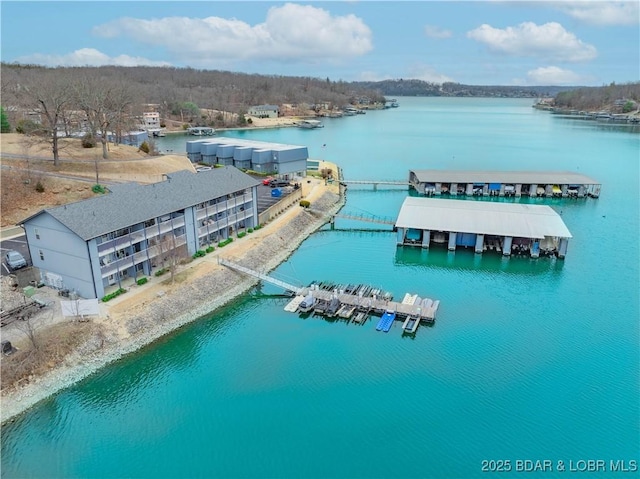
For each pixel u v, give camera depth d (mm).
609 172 119312
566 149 158875
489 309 49469
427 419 33938
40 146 88938
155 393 36125
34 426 32312
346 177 113250
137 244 48531
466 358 40906
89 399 35031
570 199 94062
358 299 49406
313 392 36562
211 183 59344
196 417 33844
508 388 37156
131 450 30984
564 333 44969
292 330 44969
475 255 64625
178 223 52250
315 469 29797
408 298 50625
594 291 53812
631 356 41344
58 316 41188
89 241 41875
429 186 97875
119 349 39812
